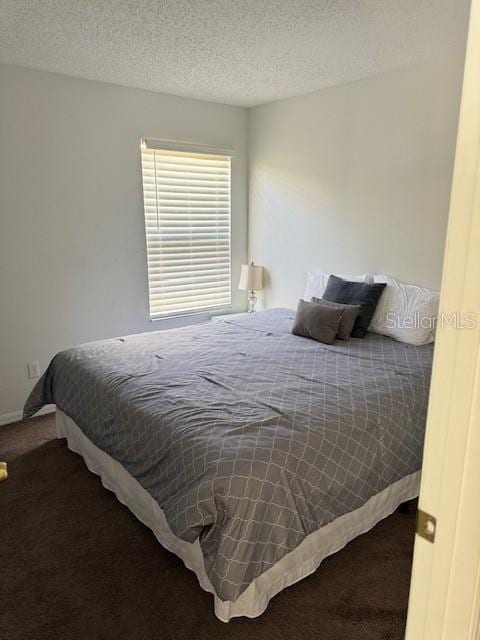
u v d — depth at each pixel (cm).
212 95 362
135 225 359
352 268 347
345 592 169
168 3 203
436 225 289
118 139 337
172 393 200
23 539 200
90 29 231
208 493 143
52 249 321
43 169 307
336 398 195
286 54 268
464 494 59
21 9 208
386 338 291
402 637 151
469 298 55
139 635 153
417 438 199
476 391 56
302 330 294
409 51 263
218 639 150
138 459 183
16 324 313
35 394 270
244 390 203
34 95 295
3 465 121
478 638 63
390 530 202
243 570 140
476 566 60
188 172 385
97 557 189
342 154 339
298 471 156
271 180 404
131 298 368
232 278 438
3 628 156
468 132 52
